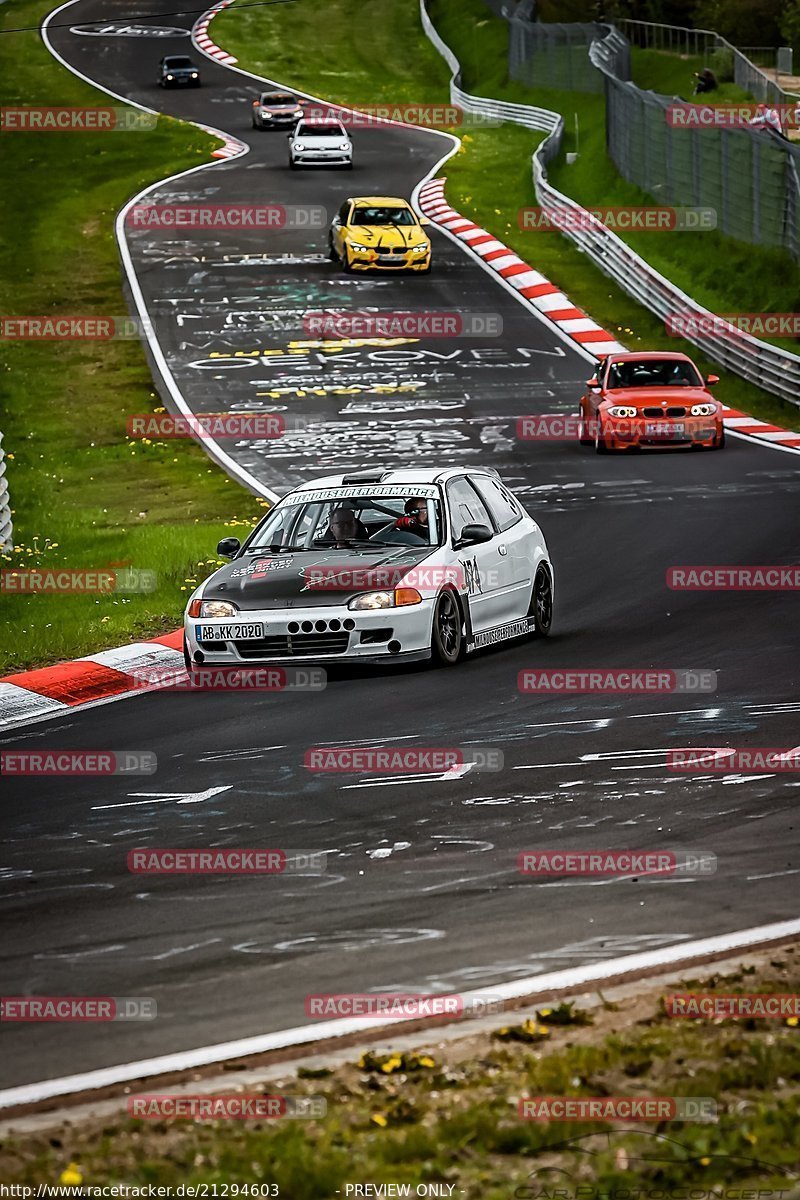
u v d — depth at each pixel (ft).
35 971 80.53
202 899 91.40
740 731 127.44
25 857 101.71
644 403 305.94
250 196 593.83
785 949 79.51
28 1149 58.59
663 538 228.43
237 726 136.98
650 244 507.30
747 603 183.83
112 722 141.69
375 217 490.08
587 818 105.29
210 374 390.83
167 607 192.65
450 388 372.58
